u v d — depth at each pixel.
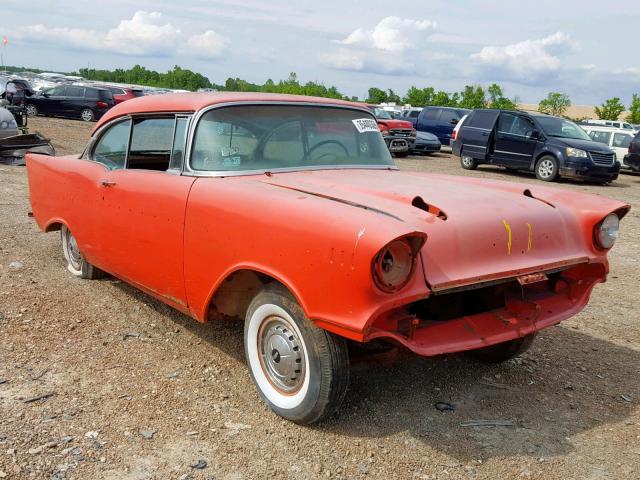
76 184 4.91
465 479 2.91
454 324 3.24
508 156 17.03
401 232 2.67
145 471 2.84
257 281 3.66
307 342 3.08
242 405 3.48
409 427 3.33
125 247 4.32
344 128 4.44
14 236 6.92
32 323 4.48
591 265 3.74
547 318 3.53
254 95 4.20
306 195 3.27
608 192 14.86
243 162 3.83
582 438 3.33
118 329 4.48
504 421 3.46
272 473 2.88
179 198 3.74
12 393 3.47
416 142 21.80
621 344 4.76
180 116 4.03
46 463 2.84
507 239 3.26
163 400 3.49
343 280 2.77
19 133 12.88
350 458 3.03
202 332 4.48
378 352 3.52
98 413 3.31
